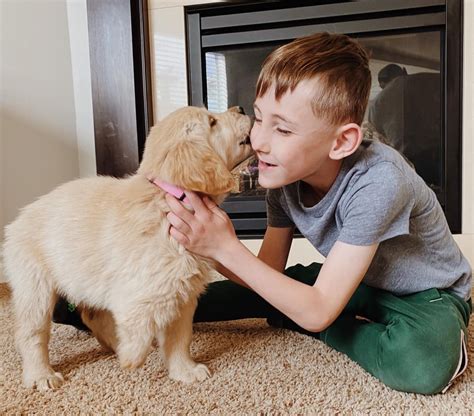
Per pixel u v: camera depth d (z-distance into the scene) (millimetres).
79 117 2348
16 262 1044
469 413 859
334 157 970
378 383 974
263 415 863
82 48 2299
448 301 1033
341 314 1173
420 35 2066
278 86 937
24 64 2133
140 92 2203
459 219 2049
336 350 1135
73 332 1317
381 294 1116
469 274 1158
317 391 942
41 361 1028
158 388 972
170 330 1023
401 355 920
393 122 2146
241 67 2205
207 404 901
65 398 940
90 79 2309
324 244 1105
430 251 1089
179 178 919
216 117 1081
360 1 2020
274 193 1217
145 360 1065
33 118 2174
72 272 1003
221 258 953
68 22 2299
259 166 1016
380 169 966
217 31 2152
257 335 1258
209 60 2209
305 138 944
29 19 2148
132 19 2135
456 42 1983
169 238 943
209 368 1058
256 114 1008
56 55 2258
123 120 2184
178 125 997
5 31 2059
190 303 1022
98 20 2145
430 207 1057
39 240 1036
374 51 2115
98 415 874
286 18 2076
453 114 2014
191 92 2201
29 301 1027
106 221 989
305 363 1071
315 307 936
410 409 874
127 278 939
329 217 1044
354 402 899
